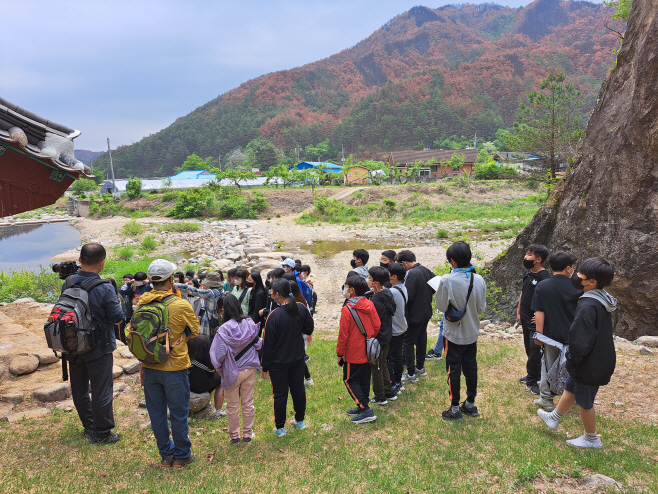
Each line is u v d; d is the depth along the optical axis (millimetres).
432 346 8688
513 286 10773
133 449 4590
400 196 49031
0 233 42438
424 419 5098
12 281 14398
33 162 5273
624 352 7062
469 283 4793
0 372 6309
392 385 5891
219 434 5121
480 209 43281
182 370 4176
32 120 5297
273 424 5371
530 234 10617
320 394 6316
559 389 4637
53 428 5051
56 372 6598
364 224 37594
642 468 3744
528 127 24453
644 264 7863
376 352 4934
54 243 34938
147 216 50594
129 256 25203
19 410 5504
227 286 8539
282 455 4391
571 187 9891
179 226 37812
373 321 5012
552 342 4820
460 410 5203
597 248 8852
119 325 7879
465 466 3938
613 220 8477
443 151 88688
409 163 80125
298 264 8617
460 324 4863
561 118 23594
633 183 7980
